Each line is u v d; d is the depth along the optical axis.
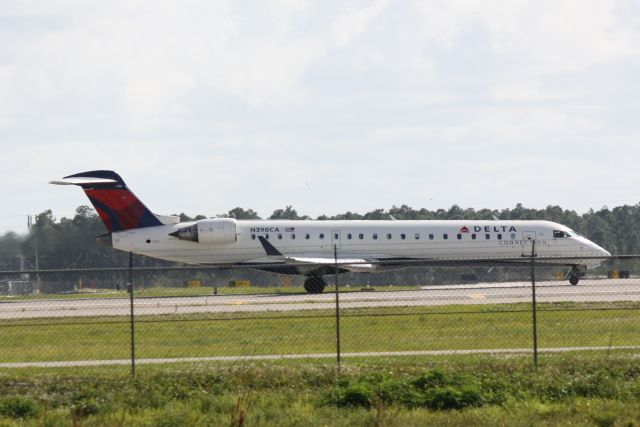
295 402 60.81
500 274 189.62
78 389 64.94
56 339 92.75
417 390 62.53
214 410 59.06
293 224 182.50
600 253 186.00
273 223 182.38
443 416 57.16
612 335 89.44
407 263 95.12
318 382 66.06
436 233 184.50
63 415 58.66
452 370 68.00
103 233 197.50
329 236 181.75
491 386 63.34
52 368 73.94
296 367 69.50
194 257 180.38
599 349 79.19
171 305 132.38
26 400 60.19
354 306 123.06
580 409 58.41
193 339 91.50
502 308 117.25
